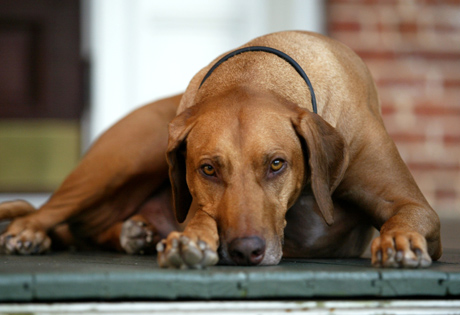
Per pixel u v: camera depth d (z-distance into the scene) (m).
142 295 2.49
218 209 3.00
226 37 8.70
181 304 2.50
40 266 2.96
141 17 8.60
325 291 2.57
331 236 3.65
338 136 3.23
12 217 4.46
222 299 2.53
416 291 2.62
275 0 8.54
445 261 3.44
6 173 10.12
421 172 8.65
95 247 4.52
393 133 8.63
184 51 8.70
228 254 2.88
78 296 2.46
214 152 3.02
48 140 9.97
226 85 3.41
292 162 3.11
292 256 3.72
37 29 8.74
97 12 8.55
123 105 8.65
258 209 2.93
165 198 4.29
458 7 8.60
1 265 3.03
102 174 4.15
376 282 2.60
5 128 9.80
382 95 8.62
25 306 2.45
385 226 3.16
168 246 2.67
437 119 8.63
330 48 3.72
